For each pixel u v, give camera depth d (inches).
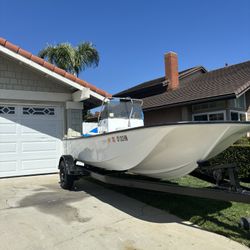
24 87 379.9
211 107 578.9
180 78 862.5
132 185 221.8
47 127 394.0
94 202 235.6
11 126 372.8
